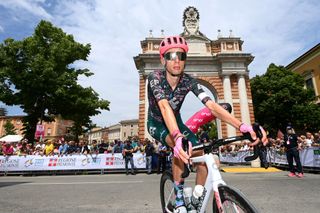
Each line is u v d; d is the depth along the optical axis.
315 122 28.05
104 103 24.55
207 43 24.17
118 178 10.36
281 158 12.98
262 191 6.19
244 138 2.11
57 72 22.86
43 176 12.13
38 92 22.02
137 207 4.77
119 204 5.05
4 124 64.25
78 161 13.21
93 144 15.81
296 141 9.59
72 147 14.52
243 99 22.11
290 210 4.34
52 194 6.33
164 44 2.56
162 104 2.26
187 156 1.80
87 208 4.73
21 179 10.70
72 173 13.18
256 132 2.03
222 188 1.93
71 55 23.91
